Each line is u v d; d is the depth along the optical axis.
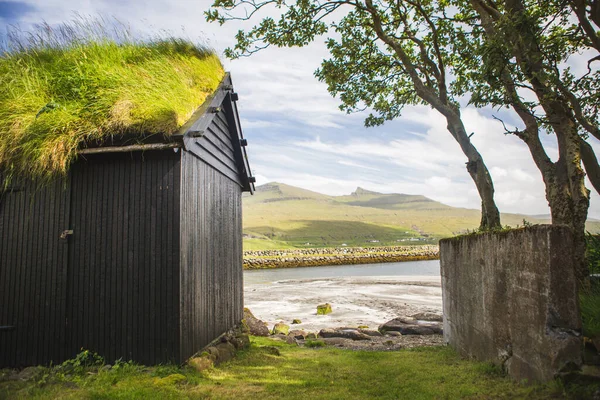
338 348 11.39
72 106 7.49
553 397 4.52
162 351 7.03
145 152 7.36
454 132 10.19
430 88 12.13
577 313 4.81
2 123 7.25
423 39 12.44
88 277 7.33
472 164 9.29
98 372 6.69
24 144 7.09
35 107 7.40
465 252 8.59
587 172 7.87
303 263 68.69
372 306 21.88
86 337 7.22
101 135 7.17
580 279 6.73
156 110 7.34
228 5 10.53
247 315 14.31
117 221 7.38
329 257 72.56
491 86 6.89
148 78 8.20
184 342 7.21
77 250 7.40
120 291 7.23
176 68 9.05
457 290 9.34
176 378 6.38
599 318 5.50
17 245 7.55
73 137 7.14
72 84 7.76
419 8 11.25
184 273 7.35
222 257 9.75
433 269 56.91
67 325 7.27
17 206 7.63
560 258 4.90
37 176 7.55
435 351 9.71
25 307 7.42
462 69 11.38
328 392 6.12
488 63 6.74
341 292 28.05
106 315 7.22
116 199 7.42
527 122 7.68
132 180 7.42
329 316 19.23
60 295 7.35
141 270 7.22
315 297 25.80
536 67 7.00
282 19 11.12
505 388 5.48
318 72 13.11
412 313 19.61
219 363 8.07
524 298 5.61
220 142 9.76
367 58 12.99
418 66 12.30
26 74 7.85
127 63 8.85
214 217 9.24
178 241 7.19
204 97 9.02
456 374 6.67
